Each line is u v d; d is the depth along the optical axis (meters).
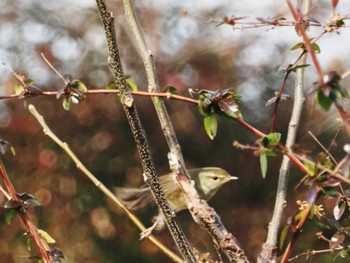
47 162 15.70
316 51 3.56
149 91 4.10
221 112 3.71
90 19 16.75
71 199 15.69
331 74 2.95
